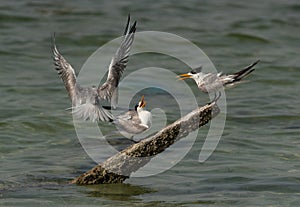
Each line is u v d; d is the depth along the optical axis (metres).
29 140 15.80
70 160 14.26
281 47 25.72
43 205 11.45
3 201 11.62
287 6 31.59
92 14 29.44
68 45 25.31
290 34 27.45
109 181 12.69
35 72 22.05
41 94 19.66
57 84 20.75
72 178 13.04
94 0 31.75
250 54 24.62
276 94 20.14
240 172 13.37
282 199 11.80
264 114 18.00
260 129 16.64
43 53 24.27
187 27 27.91
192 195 12.06
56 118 17.33
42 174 13.24
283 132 16.36
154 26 27.73
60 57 10.37
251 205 11.51
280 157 14.38
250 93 20.23
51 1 31.22
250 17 29.73
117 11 30.09
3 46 24.72
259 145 15.30
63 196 11.95
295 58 24.16
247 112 18.22
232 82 11.86
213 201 11.72
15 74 21.73
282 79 21.66
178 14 29.95
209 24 28.53
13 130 16.38
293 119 17.58
